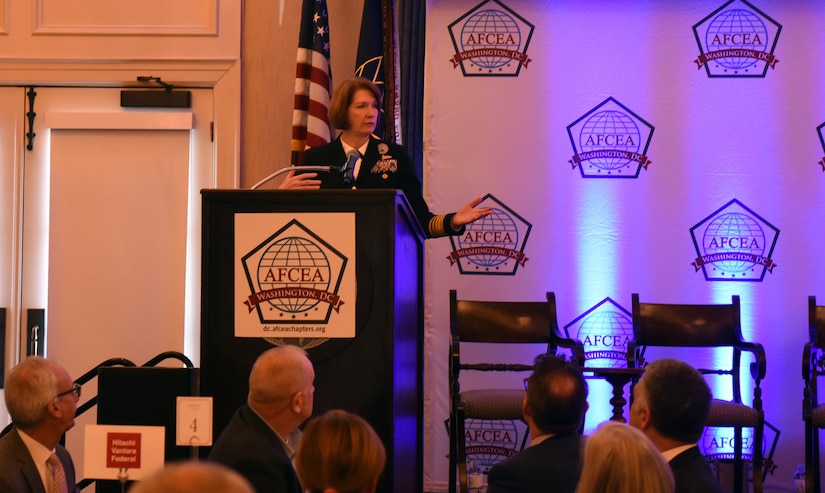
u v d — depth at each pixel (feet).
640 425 8.49
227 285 9.05
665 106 18.74
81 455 19.47
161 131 19.95
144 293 19.81
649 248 18.63
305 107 18.79
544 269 18.70
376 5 18.76
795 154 18.51
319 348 8.94
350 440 6.55
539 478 8.60
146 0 19.70
